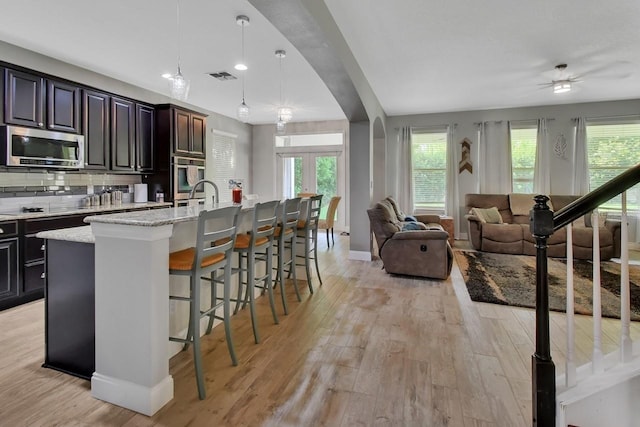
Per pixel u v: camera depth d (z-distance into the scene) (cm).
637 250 593
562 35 342
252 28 326
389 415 180
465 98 593
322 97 589
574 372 162
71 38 347
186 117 548
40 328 284
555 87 476
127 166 478
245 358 238
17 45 364
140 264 182
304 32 269
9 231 327
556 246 541
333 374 218
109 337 190
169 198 521
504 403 189
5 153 341
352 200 547
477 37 346
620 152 619
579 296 362
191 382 210
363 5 282
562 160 645
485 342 262
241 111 400
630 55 395
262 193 864
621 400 152
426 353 245
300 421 176
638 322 297
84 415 180
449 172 699
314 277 443
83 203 453
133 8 290
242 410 184
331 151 823
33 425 172
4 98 342
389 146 738
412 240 435
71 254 209
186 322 256
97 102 436
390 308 333
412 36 341
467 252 589
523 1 279
